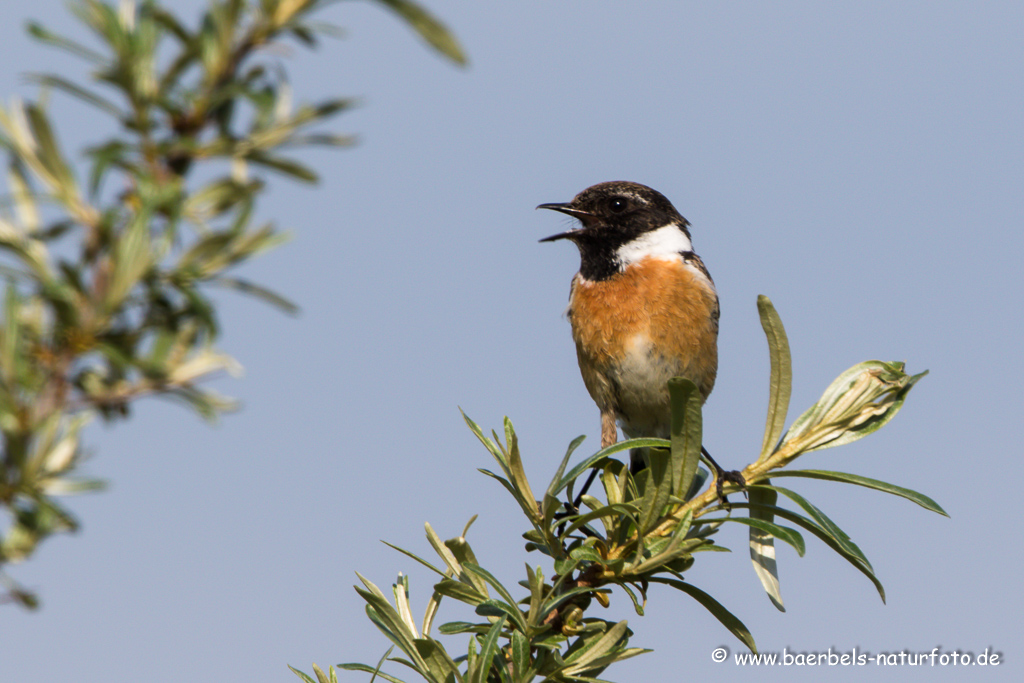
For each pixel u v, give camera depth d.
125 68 4.02
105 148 4.00
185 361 4.30
